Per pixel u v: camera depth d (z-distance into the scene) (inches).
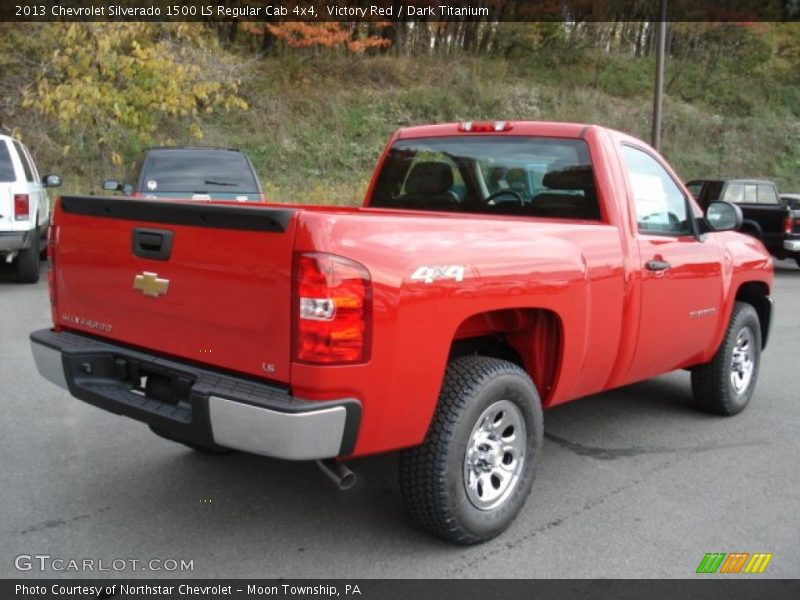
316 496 166.7
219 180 446.3
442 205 205.5
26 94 601.3
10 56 666.8
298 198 745.6
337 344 117.7
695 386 228.8
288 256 118.3
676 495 172.7
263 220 120.3
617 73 1207.6
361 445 124.6
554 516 160.6
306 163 840.3
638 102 1141.7
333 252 117.3
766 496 173.2
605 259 166.9
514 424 149.3
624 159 183.6
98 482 171.5
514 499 149.4
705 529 155.9
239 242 123.9
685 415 232.7
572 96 1088.8
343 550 143.5
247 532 149.9
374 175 219.6
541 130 187.0
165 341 137.7
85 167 742.5
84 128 617.3
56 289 159.9
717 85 1237.7
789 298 484.7
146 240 137.7
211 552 142.0
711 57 1274.6
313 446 118.7
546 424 221.6
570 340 157.9
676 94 1211.2
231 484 172.1
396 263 124.4
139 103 574.2
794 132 1157.7
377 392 123.3
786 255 613.0
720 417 231.1
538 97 1069.8
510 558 142.2
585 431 215.9
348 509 160.7
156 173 438.3
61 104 542.0
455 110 985.5
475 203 199.0
